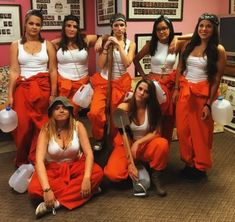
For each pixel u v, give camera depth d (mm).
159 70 2924
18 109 2793
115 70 2900
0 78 3684
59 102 2377
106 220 2154
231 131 3816
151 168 2525
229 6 4238
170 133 2924
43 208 2193
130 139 2623
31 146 2881
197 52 2592
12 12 3975
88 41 3057
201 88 2568
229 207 2295
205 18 2473
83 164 2453
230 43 3805
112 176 2490
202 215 2201
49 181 2305
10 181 2518
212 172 2824
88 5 4422
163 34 2822
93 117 2846
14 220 2174
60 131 2438
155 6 3889
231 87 3736
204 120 2588
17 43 2828
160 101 2652
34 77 2801
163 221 2139
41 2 4109
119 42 2873
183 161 2787
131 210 2270
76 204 2289
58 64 3010
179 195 2461
